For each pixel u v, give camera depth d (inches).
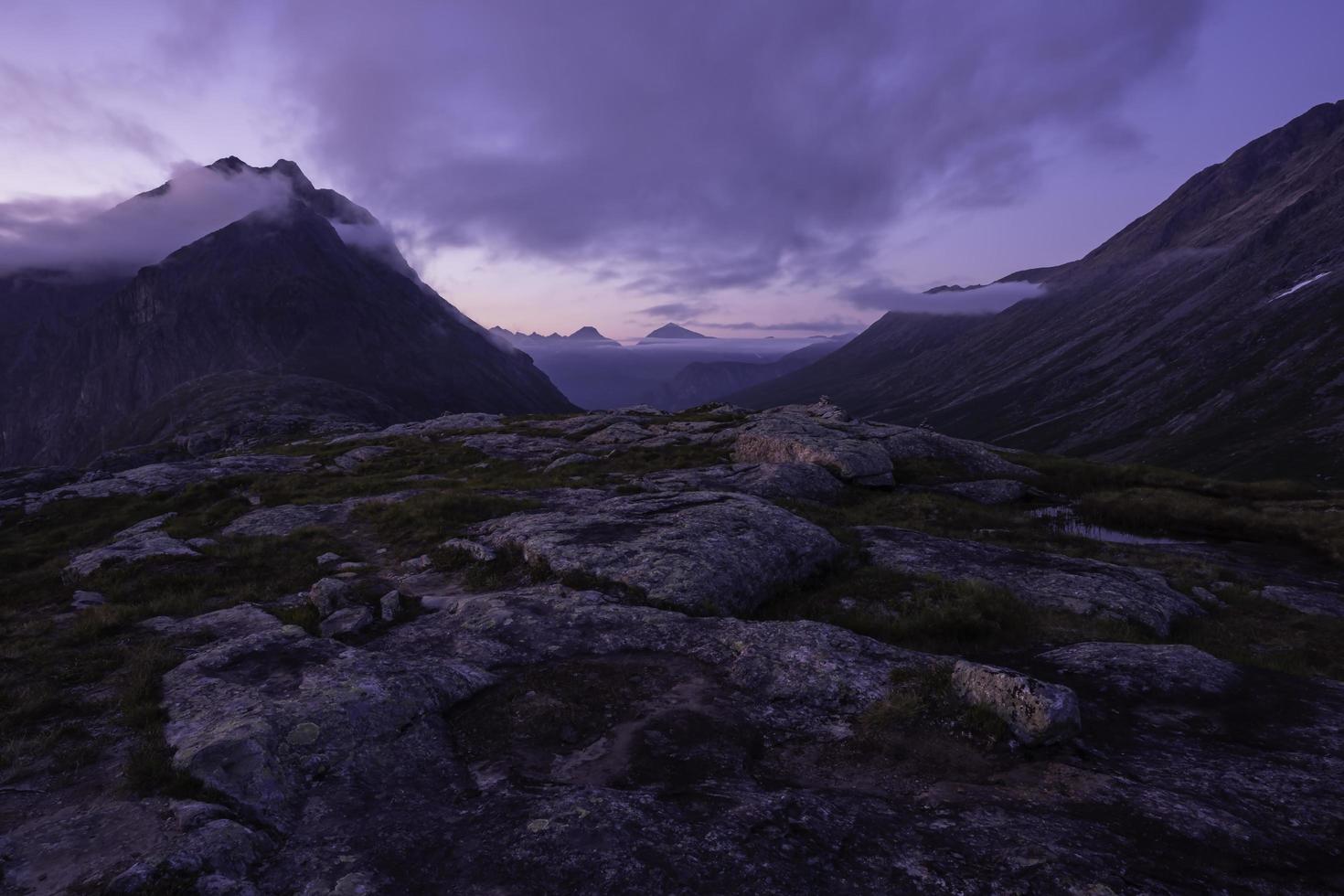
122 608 587.2
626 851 249.8
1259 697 409.4
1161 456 7844.5
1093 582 700.7
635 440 2025.1
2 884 238.4
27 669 450.9
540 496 1099.3
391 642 513.3
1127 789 302.0
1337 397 7347.4
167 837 262.4
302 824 279.6
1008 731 351.3
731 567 656.4
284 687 397.1
